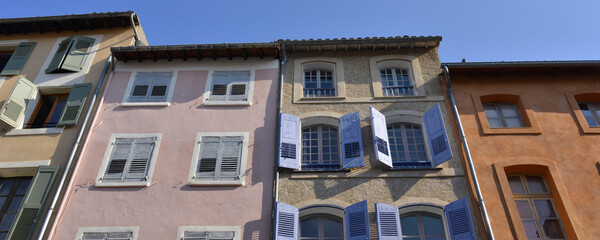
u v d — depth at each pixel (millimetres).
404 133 12555
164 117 12820
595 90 12914
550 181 11086
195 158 11781
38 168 11625
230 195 11023
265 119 12617
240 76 13938
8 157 12023
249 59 14438
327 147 12391
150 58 14523
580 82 13172
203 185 11211
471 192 10773
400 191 10898
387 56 14281
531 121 12219
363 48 14500
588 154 11414
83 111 13141
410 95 13172
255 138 12156
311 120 12695
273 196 10945
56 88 13906
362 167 11406
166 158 11828
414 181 11062
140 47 14117
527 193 11078
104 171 11633
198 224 10539
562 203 10516
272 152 11812
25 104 13211
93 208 10906
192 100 13273
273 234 10062
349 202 10766
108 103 13305
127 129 12562
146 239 10344
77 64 14461
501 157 11398
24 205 10922
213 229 10438
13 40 15555
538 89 13039
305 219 10977
